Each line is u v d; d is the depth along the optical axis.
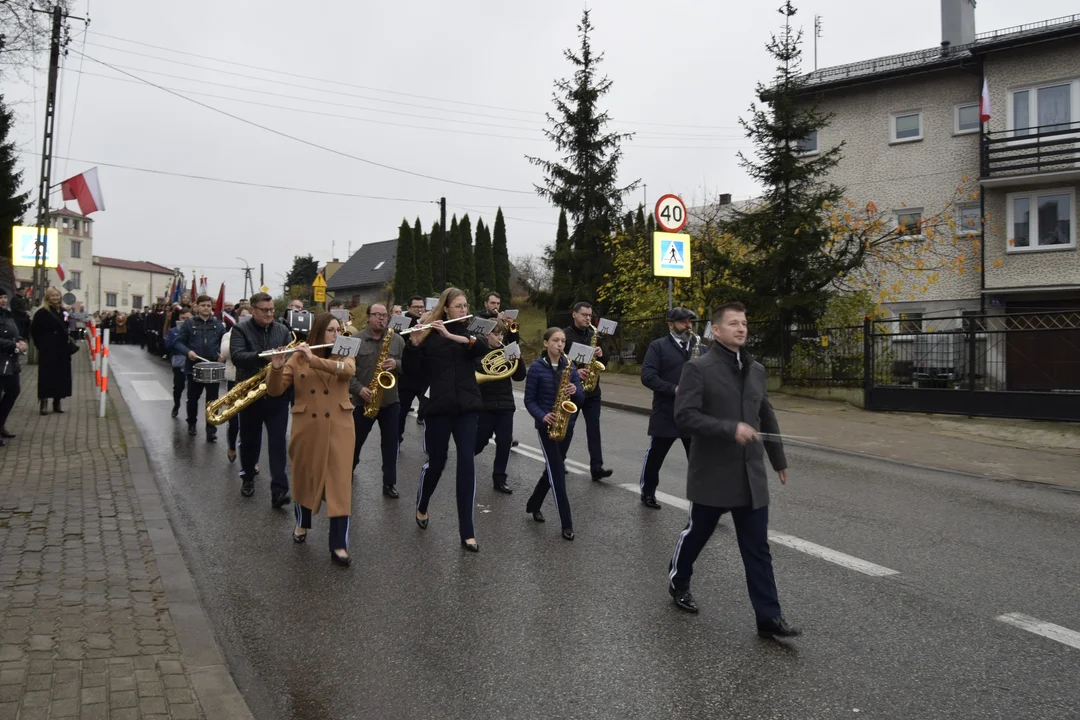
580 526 7.16
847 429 13.02
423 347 6.49
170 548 6.09
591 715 3.81
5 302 10.20
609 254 27.75
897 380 14.69
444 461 6.65
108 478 8.23
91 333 23.86
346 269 74.56
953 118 24.53
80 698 3.67
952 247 24.22
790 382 17.19
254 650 4.54
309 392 6.18
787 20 17.70
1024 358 13.05
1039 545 6.70
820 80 26.84
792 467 10.16
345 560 6.00
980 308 23.86
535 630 4.81
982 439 12.10
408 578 5.73
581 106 28.00
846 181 26.23
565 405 6.89
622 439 12.19
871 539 6.83
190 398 11.81
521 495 8.38
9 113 24.72
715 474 4.83
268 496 8.11
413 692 4.04
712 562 6.16
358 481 8.92
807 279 17.05
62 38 22.66
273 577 5.73
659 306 21.41
